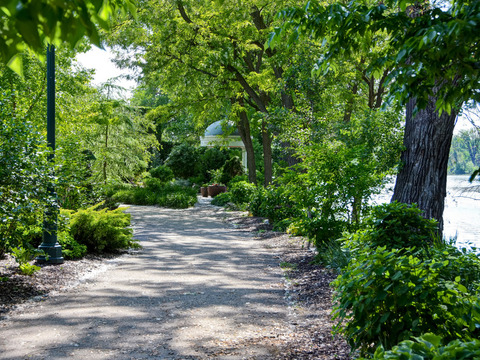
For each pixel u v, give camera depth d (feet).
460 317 9.71
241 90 68.18
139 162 96.84
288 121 46.78
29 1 5.03
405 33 11.07
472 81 9.99
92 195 45.70
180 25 54.75
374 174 30.78
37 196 23.09
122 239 33.53
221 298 20.72
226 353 13.78
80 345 14.34
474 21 8.39
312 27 12.45
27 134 23.24
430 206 29.09
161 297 20.76
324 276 24.44
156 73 63.72
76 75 47.21
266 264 29.89
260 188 65.62
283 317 17.75
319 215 30.78
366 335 10.50
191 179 129.08
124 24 58.95
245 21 52.85
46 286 22.06
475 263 14.53
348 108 63.67
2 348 13.96
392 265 10.40
